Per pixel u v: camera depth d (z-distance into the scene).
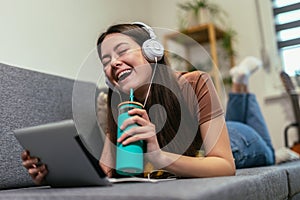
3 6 1.33
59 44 1.62
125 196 0.43
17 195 0.53
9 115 1.08
